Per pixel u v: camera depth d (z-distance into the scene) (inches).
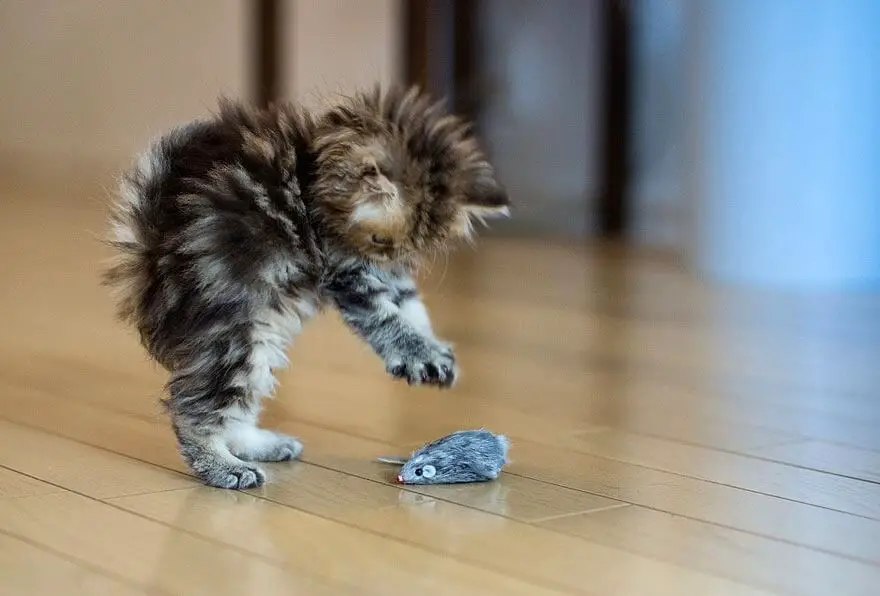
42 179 154.8
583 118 119.6
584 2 117.2
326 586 42.5
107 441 51.0
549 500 47.3
